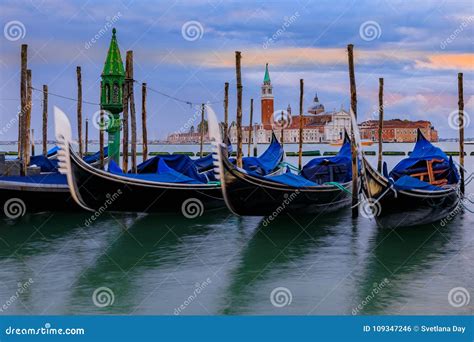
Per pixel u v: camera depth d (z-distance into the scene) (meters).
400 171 25.67
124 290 15.04
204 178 26.12
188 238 20.80
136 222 23.38
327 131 187.12
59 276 16.23
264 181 21.45
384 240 20.30
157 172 24.97
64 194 23.03
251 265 17.28
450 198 23.27
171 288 15.22
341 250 18.95
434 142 156.50
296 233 21.53
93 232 21.62
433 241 20.11
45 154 36.38
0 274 16.36
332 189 24.33
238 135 28.83
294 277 16.06
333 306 13.84
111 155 31.55
